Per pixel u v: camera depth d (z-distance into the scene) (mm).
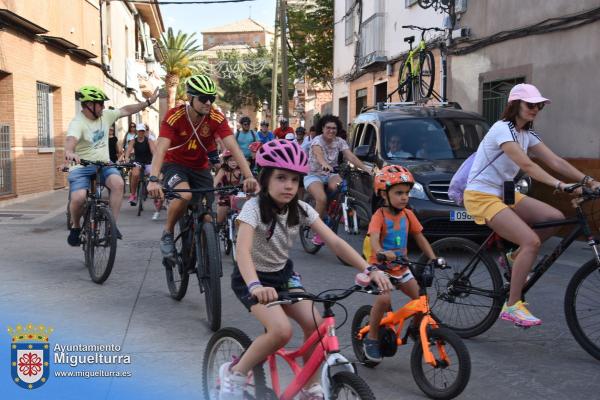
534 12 11188
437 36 15094
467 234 8461
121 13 28094
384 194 4473
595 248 4734
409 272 4273
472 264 5227
